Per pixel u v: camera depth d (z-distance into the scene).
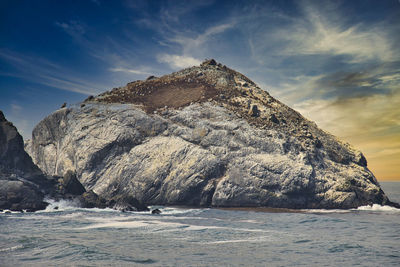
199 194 82.44
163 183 84.69
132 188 86.56
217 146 87.50
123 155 92.94
